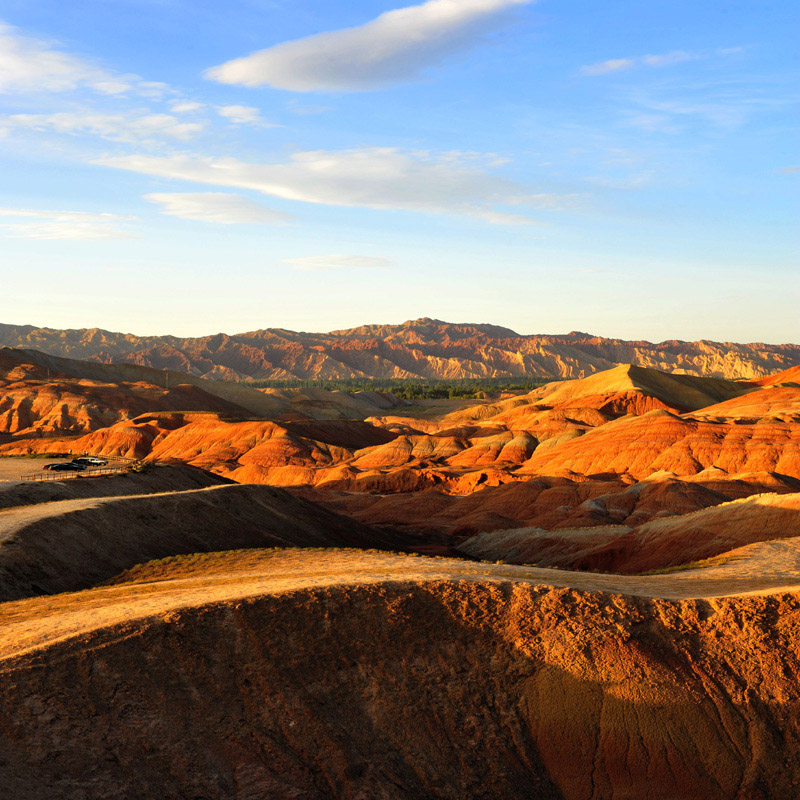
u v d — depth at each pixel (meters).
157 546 45.62
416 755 21.23
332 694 22.05
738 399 188.75
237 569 35.78
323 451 167.62
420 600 25.25
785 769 21.53
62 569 36.94
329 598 24.66
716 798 21.05
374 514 109.62
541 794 21.19
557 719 22.62
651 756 21.88
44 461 115.81
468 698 22.92
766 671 23.53
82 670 19.92
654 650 24.12
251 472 148.38
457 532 94.44
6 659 19.58
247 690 21.23
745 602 25.45
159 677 20.58
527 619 24.91
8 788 16.08
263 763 19.50
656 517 78.88
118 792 17.22
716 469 103.38
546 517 90.88
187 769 18.56
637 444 130.62
